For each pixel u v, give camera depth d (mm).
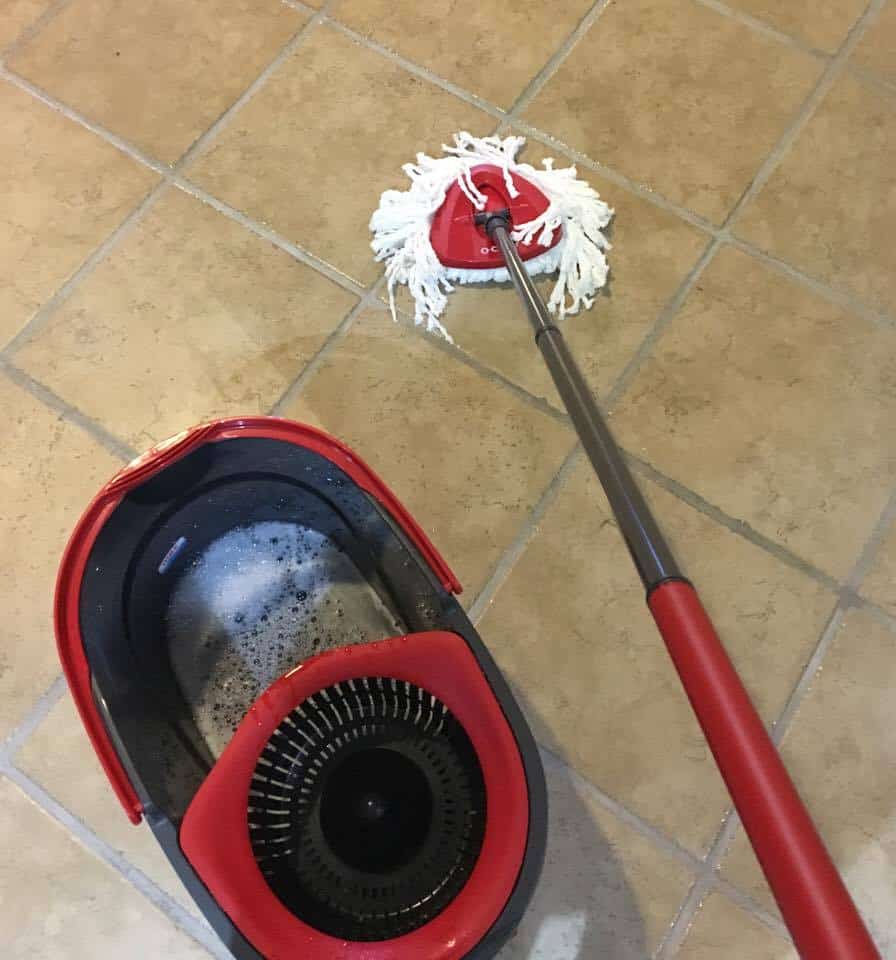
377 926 690
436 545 889
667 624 486
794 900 376
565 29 1050
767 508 906
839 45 1051
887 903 810
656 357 946
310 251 976
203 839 635
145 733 736
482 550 887
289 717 745
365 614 875
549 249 934
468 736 717
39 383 935
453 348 946
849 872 817
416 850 713
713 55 1044
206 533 865
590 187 992
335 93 1028
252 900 637
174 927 799
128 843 817
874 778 839
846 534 900
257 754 668
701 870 809
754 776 407
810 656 868
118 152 1008
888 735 849
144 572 814
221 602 873
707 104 1027
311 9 1056
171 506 791
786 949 792
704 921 798
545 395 931
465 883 678
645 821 820
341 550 888
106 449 919
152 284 966
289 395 934
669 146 1012
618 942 794
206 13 1054
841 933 363
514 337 948
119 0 1058
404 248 945
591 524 894
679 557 891
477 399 930
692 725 843
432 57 1040
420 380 936
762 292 967
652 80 1034
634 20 1054
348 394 933
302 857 717
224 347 947
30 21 1051
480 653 691
